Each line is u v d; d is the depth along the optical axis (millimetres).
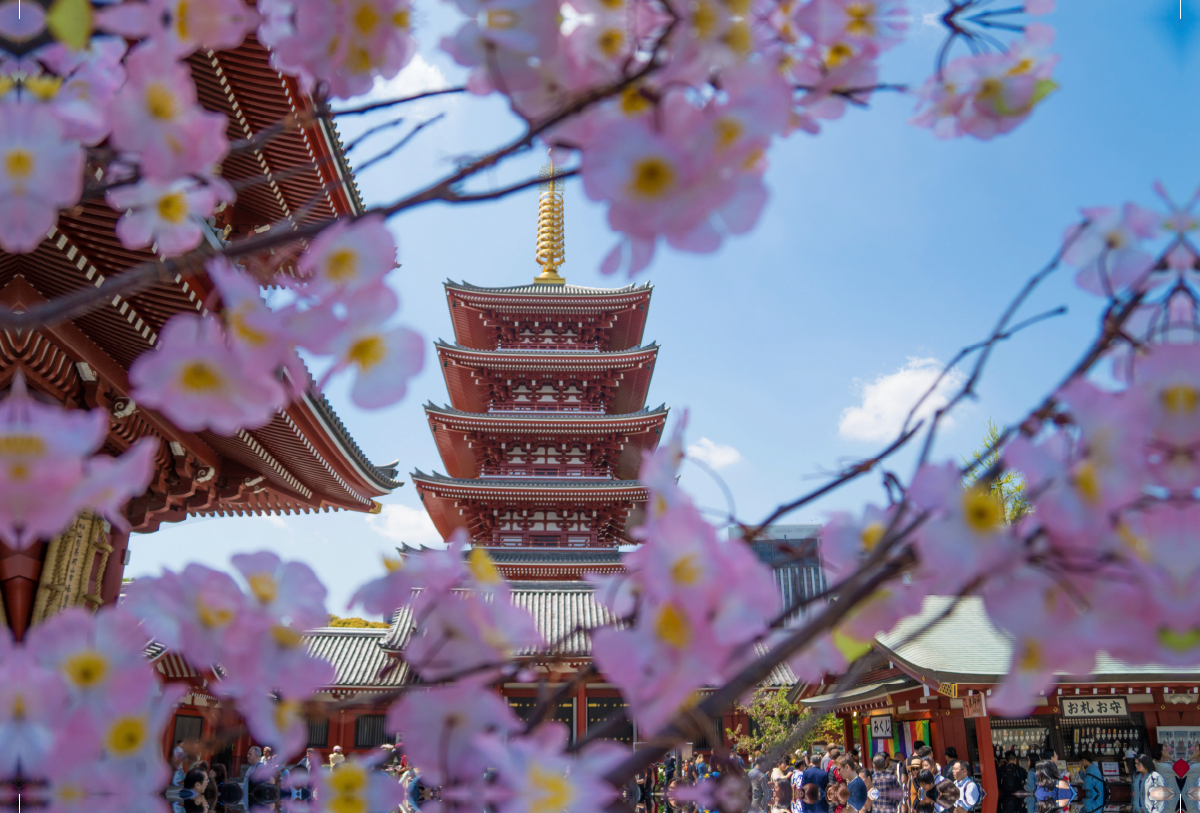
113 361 9516
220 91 9266
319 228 1027
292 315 915
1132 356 885
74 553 9211
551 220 36719
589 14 922
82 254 7410
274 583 967
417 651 940
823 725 21609
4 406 770
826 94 1151
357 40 1143
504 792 790
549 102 938
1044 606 750
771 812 8727
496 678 931
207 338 874
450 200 1003
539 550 28719
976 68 1153
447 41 915
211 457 12898
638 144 768
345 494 16297
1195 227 915
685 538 761
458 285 30938
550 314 31906
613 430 30016
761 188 810
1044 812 11883
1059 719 14828
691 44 840
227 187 1262
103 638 930
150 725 938
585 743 876
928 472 787
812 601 925
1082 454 760
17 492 766
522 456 30891
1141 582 743
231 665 937
